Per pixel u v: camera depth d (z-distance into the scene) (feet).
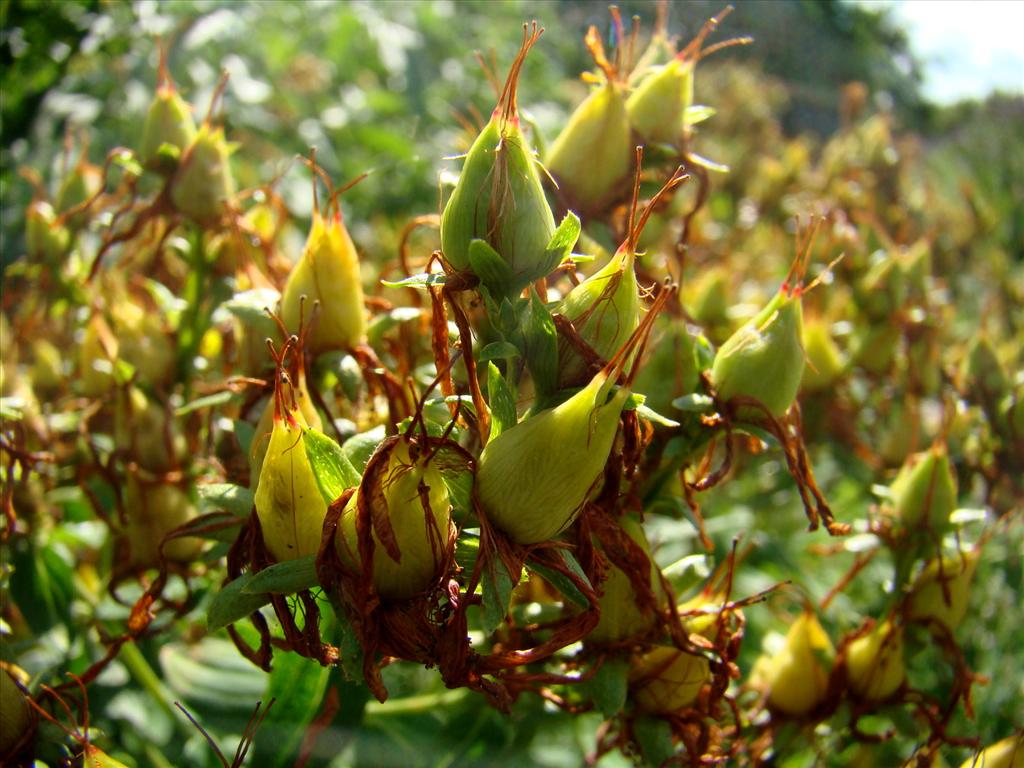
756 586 0.50
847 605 0.51
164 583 0.28
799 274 0.29
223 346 0.39
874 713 0.36
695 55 0.33
